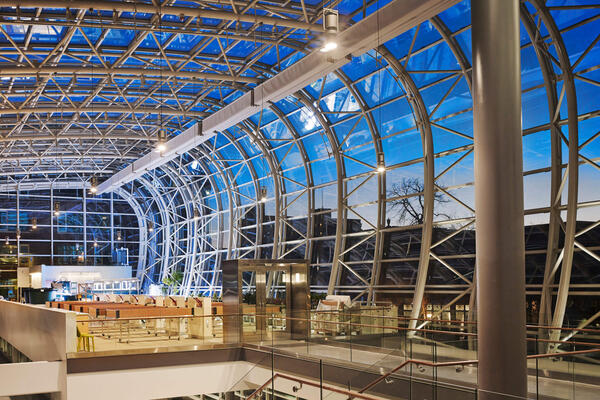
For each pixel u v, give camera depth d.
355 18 19.39
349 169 25.52
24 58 22.38
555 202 16.64
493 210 9.05
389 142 23.23
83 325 15.45
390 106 22.67
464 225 19.83
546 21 16.09
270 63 24.08
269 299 17.66
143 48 22.62
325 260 26.86
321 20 19.62
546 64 17.00
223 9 19.19
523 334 8.96
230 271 17.36
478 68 9.30
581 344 10.56
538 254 17.47
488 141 9.15
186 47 22.72
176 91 27.94
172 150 31.94
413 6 14.77
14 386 14.53
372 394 8.71
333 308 20.61
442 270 20.42
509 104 9.12
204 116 30.67
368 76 22.14
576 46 16.50
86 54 22.50
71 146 38.50
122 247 49.31
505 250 8.96
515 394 8.80
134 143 38.56
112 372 15.19
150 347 15.73
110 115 32.72
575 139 15.90
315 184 27.88
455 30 18.64
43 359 16.91
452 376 12.08
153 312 19.23
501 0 9.20
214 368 16.36
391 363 13.93
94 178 34.94
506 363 8.84
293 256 29.30
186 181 41.22
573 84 16.17
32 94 26.17
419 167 22.11
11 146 36.50
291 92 21.53
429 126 20.59
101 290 42.97
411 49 19.62
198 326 16.89
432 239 21.06
